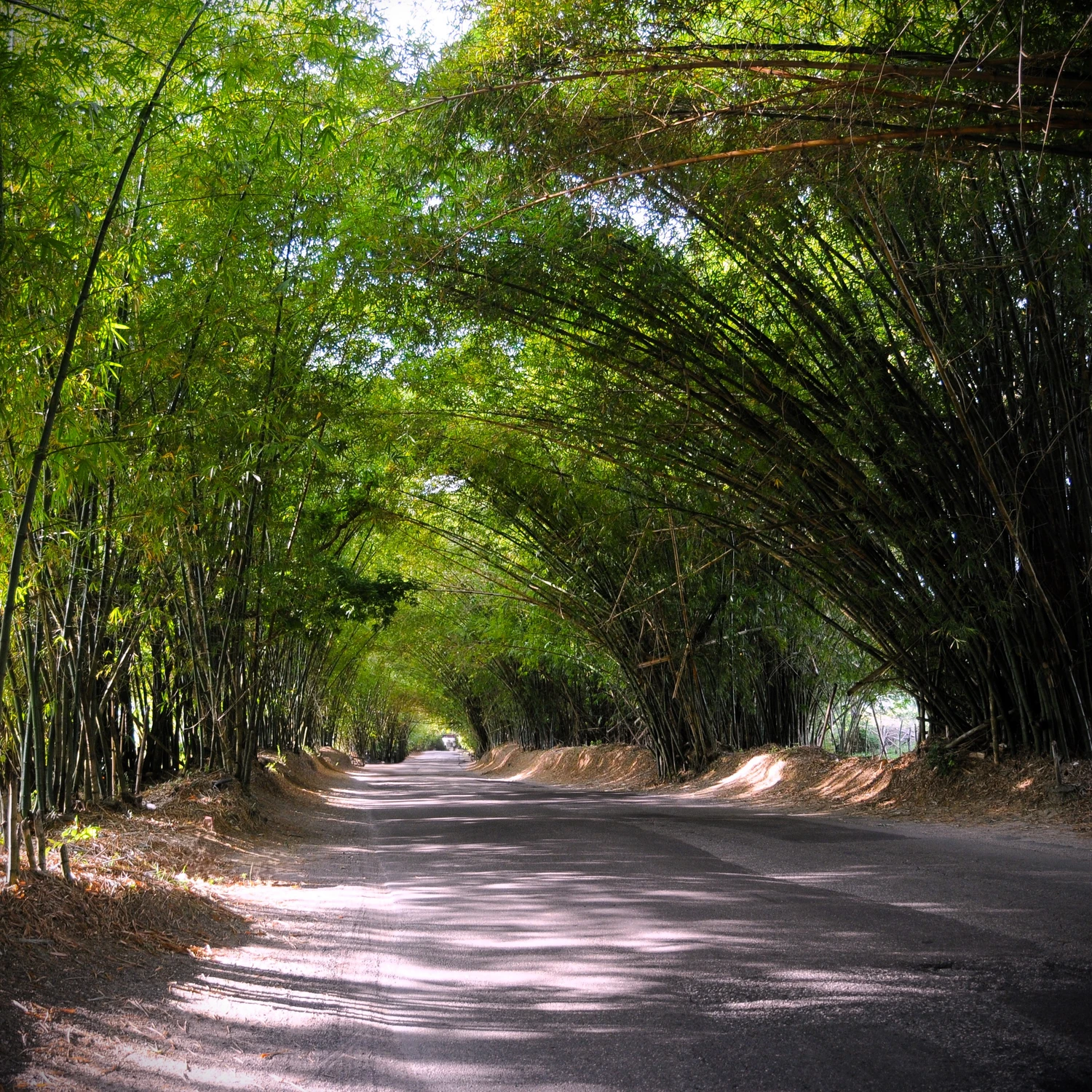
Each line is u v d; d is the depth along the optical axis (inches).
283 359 369.1
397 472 582.6
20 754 299.7
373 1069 113.4
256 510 420.8
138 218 280.1
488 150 290.7
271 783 605.6
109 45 264.2
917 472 379.6
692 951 163.6
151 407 316.8
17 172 200.1
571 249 339.6
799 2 266.8
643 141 255.0
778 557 482.6
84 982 136.8
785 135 235.8
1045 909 187.2
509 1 259.3
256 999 140.9
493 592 888.9
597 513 574.9
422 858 318.3
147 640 444.8
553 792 756.6
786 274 346.3
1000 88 217.0
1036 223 279.9
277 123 296.4
